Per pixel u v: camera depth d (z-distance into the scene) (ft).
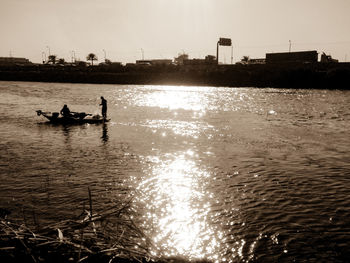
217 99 171.32
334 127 82.43
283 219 28.73
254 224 27.68
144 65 384.88
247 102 154.40
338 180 39.70
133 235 24.76
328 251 23.56
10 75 393.09
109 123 87.10
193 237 25.32
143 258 20.07
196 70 342.03
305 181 39.29
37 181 37.88
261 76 297.53
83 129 76.64
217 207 31.27
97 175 40.68
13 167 43.57
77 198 32.63
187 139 65.57
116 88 265.95
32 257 15.60
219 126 83.41
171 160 48.70
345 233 26.18
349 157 51.34
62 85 302.45
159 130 76.48
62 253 16.74
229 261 22.13
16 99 159.22
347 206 31.68
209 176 41.04
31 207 30.12
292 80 278.87
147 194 34.37
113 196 33.50
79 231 18.95
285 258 22.65
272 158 50.55
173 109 124.98
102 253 17.71
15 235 16.75
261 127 82.17
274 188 36.70
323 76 267.18
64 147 56.65
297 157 51.26
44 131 73.26
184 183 38.19
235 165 46.37
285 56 312.50
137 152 53.62
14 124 82.89
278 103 148.77
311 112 115.14
